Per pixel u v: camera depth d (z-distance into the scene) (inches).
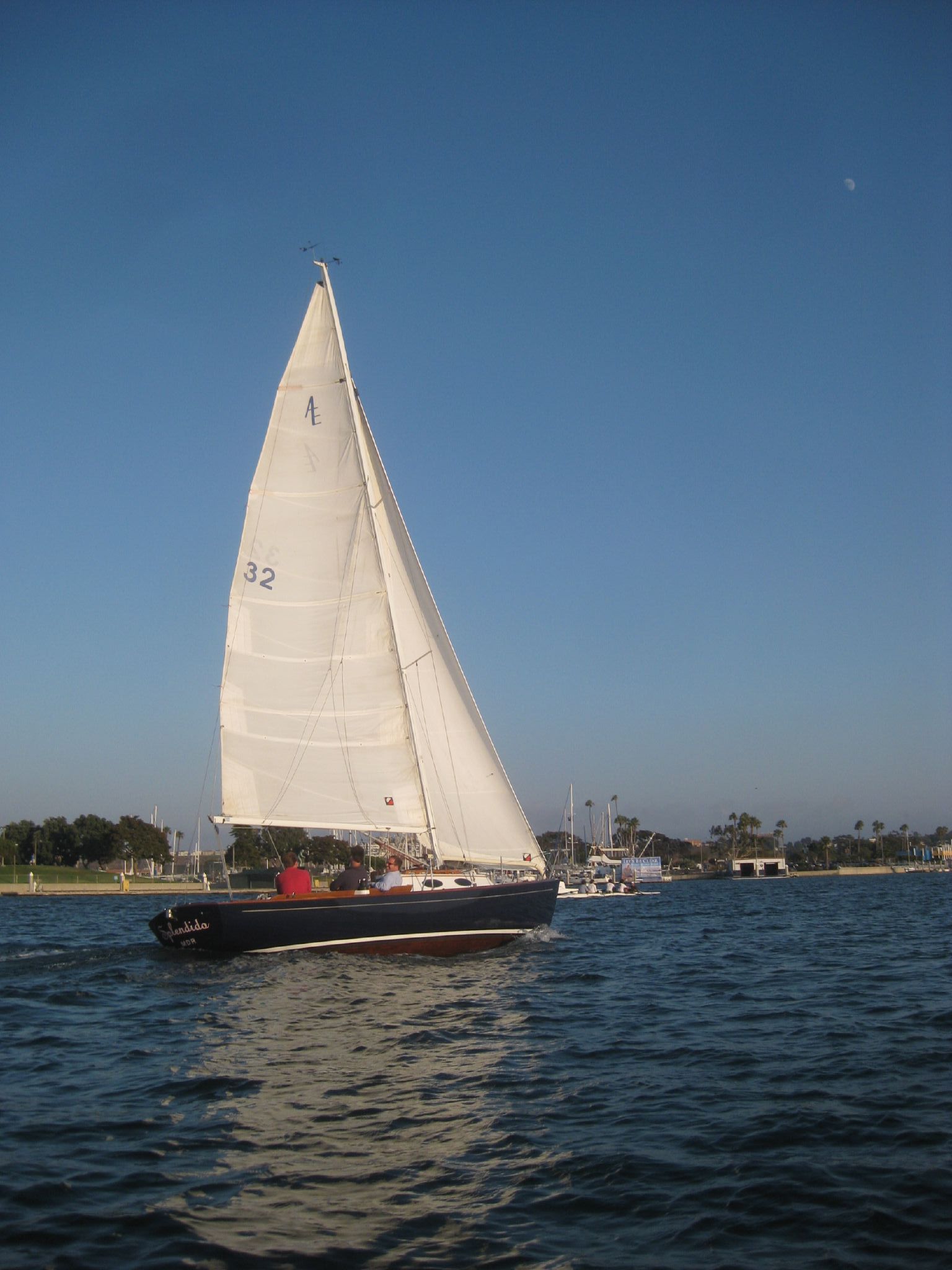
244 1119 408.5
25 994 721.0
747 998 727.7
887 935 1291.8
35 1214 308.0
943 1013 642.8
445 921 901.8
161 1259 277.9
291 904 846.5
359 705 988.6
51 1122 402.3
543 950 1021.8
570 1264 278.5
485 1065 504.1
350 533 997.8
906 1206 316.2
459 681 1073.5
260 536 992.9
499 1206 319.0
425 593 1083.3
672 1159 361.7
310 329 1018.1
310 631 991.0
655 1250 288.2
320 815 983.0
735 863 7180.1
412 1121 407.8
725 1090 456.8
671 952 1093.8
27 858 5300.2
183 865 5521.7
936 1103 429.1
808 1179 340.2
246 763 971.3
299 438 1004.6
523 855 1061.8
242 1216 309.0
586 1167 353.7
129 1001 689.0
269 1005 663.8
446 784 1071.0
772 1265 277.7
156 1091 451.5
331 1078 474.6
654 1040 568.4
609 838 5802.2
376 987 738.2
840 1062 509.7
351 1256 282.0
